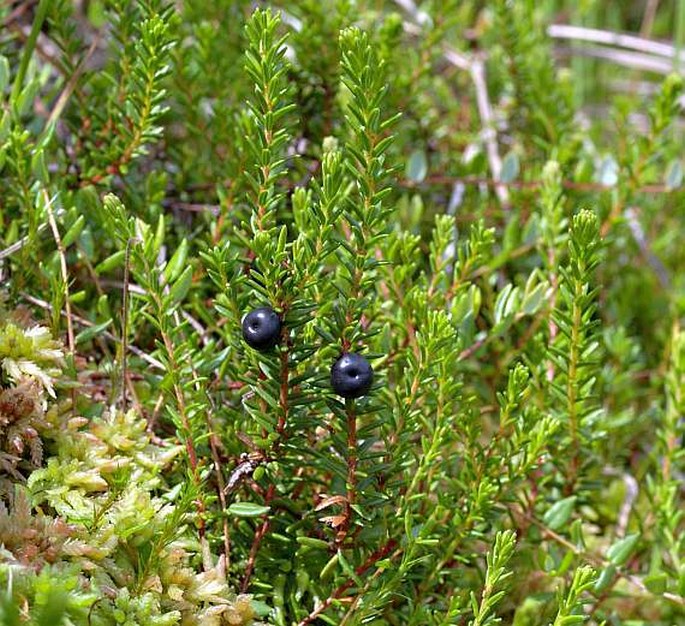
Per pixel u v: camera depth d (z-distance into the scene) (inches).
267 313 11.7
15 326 12.7
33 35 14.5
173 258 13.2
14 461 12.3
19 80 14.6
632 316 18.8
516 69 19.0
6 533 11.7
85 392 13.5
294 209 13.9
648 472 16.7
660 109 16.4
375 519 12.6
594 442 14.4
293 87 12.6
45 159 14.5
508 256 16.1
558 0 27.6
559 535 14.3
